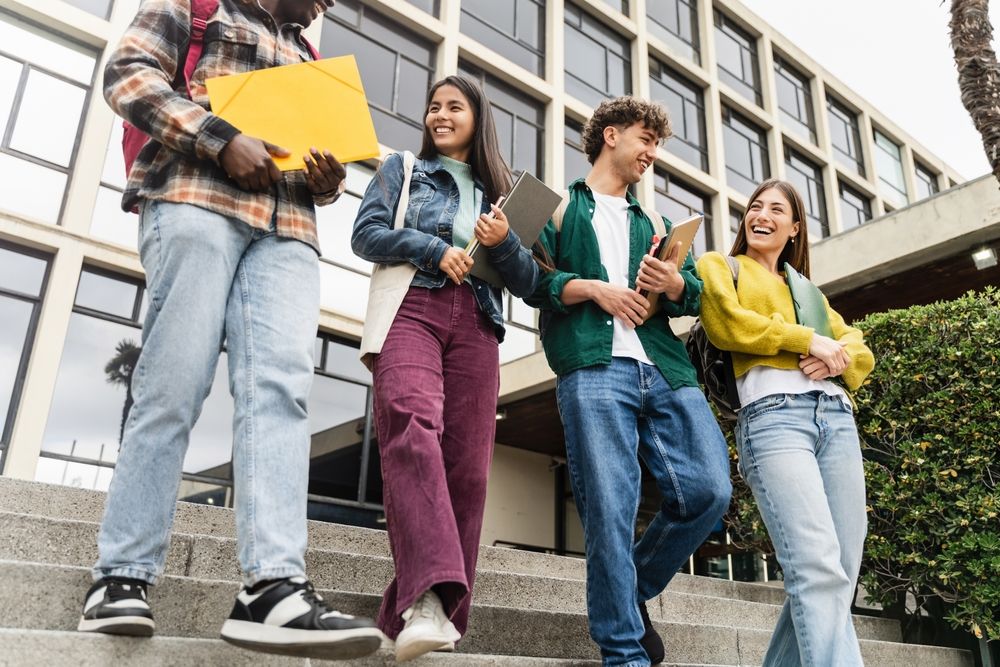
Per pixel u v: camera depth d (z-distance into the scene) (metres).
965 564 3.97
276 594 1.50
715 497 2.29
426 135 2.53
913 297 7.45
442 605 1.83
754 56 20.77
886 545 4.27
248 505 1.59
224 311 1.76
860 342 2.62
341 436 10.56
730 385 2.55
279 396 1.71
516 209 2.28
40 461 8.34
